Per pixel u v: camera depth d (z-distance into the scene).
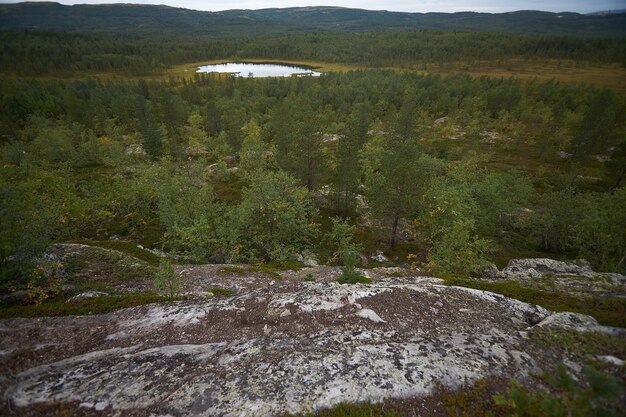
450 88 133.75
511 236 40.03
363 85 144.25
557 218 36.91
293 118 62.25
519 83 145.38
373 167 49.94
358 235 39.88
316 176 45.84
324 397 8.16
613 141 69.38
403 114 47.06
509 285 16.19
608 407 6.95
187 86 142.00
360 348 9.74
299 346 10.00
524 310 12.01
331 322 11.29
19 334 11.68
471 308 12.05
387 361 9.16
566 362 9.00
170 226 30.52
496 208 35.59
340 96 130.25
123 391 8.59
